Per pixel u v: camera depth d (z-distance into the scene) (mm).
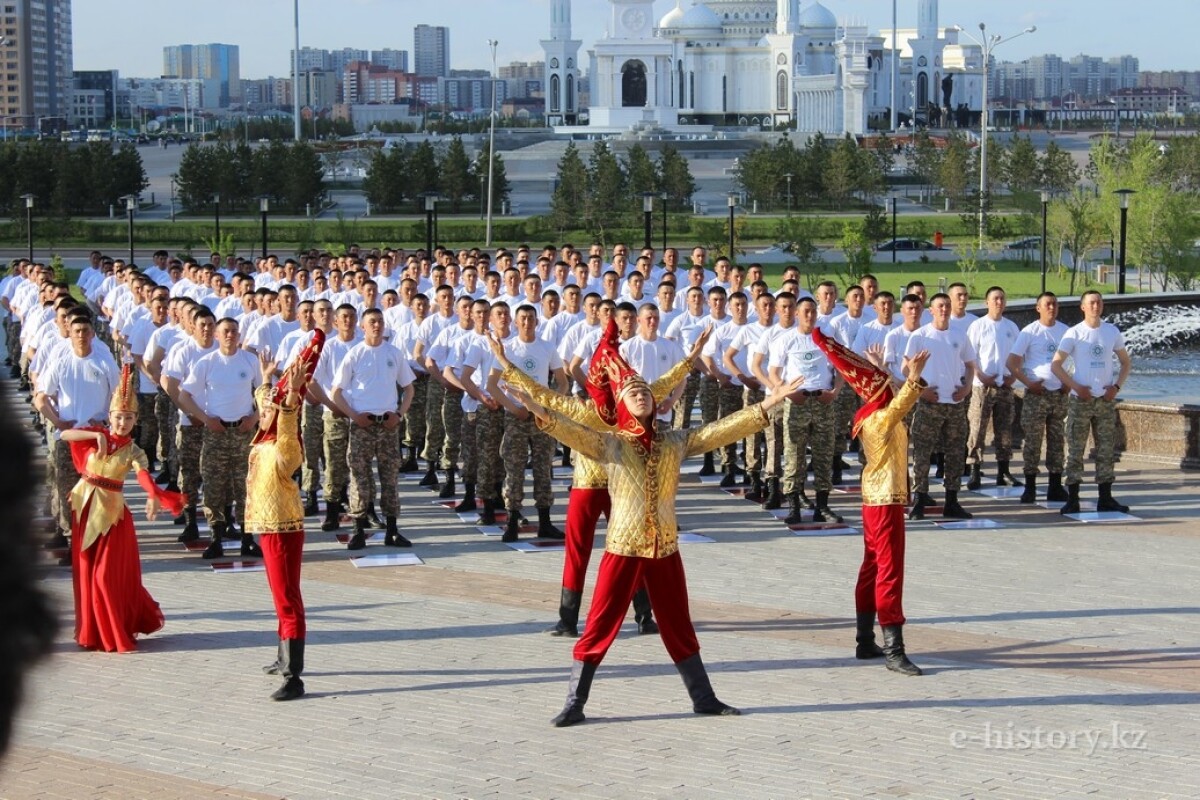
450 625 12453
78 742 9375
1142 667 11109
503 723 9805
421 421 20750
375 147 124812
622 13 150250
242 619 12758
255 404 15438
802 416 16547
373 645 11820
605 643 9750
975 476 19062
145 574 14625
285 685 10398
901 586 10977
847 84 150375
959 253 60312
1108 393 17016
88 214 86875
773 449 17547
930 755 9109
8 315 31250
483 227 74188
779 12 169875
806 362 16500
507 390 15578
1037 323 17953
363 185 95000
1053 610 12820
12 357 30812
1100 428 17172
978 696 10383
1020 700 10297
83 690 10570
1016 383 20250
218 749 9266
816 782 8609
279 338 19828
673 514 9781
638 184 83812
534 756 9125
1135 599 13203
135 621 11773
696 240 74125
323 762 9008
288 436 10438
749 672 11000
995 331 18812
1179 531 16281
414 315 20422
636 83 150500
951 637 11977
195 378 15188
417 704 10242
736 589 13656
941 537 16062
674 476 9727
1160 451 20547
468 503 17766
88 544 11547
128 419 11734
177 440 17219
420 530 16656
